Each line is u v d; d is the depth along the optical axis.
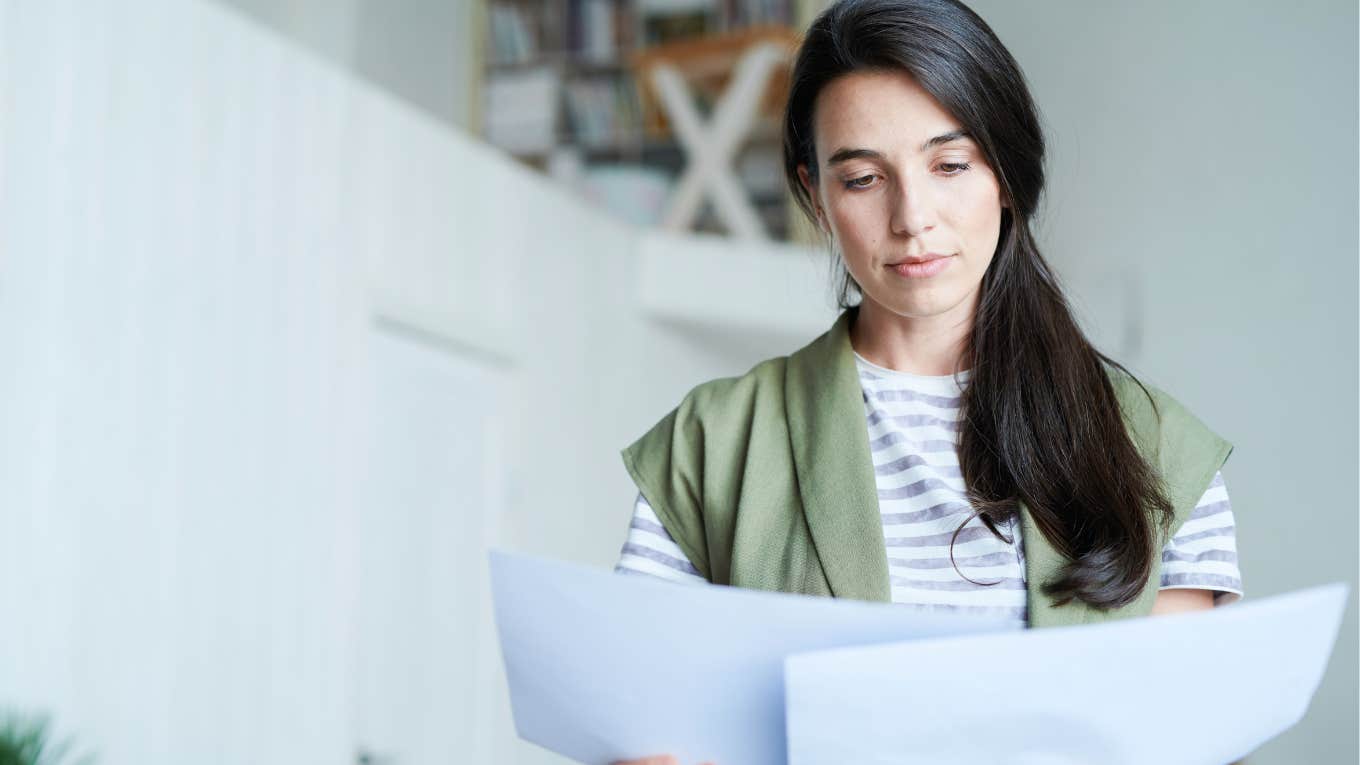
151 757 3.48
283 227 4.02
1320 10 3.91
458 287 4.86
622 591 0.95
